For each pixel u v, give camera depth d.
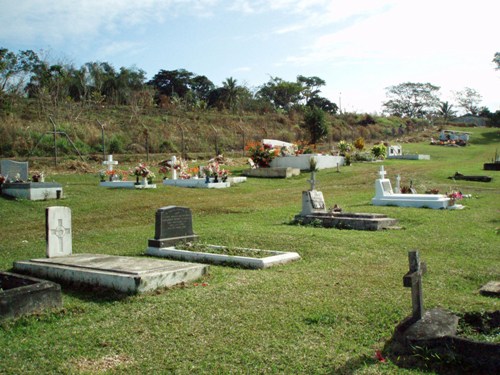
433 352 4.88
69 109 51.56
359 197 22.16
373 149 42.00
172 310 6.58
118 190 23.97
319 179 30.44
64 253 9.66
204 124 61.34
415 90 127.44
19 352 5.28
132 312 6.55
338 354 5.12
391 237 12.11
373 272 8.61
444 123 102.00
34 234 14.83
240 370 4.79
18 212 18.45
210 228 14.19
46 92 53.59
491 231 13.16
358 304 6.67
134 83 80.06
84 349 5.36
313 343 5.41
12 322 6.15
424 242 11.47
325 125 54.81
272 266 9.34
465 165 37.53
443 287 7.66
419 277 5.43
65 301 7.10
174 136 51.22
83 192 22.92
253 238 11.96
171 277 7.85
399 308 6.47
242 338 5.58
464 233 12.72
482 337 5.20
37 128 40.84
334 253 10.38
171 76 92.62
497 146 62.41
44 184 20.95
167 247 10.96
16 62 51.50
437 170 33.44
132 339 5.62
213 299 7.04
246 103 87.56
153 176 25.33
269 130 64.00
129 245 12.21
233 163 38.72
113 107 62.88
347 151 41.81
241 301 6.93
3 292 6.27
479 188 25.53
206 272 8.52
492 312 5.74
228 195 23.50
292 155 35.66
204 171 27.34
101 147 41.97
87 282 7.92
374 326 5.89
